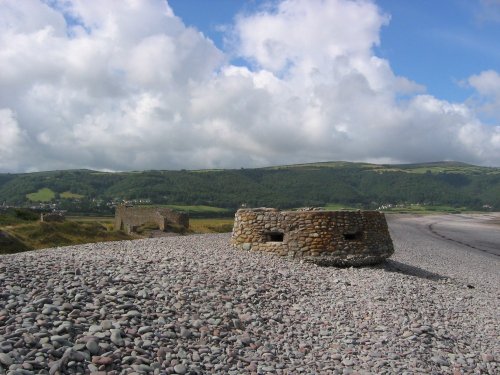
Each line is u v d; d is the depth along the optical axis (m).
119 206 44.56
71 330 7.45
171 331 8.37
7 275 9.38
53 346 6.84
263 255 17.52
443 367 9.19
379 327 10.58
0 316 7.38
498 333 11.88
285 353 8.80
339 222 17.66
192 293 10.48
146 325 8.38
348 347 9.45
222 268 13.48
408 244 39.69
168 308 9.30
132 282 10.44
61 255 13.80
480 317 13.20
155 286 10.41
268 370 7.93
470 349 10.40
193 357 7.75
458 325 12.05
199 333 8.66
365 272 16.66
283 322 10.30
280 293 12.09
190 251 17.55
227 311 9.97
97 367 6.73
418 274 20.16
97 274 10.59
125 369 6.82
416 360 9.18
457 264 29.38
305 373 8.15
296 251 17.42
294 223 17.66
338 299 12.43
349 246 17.70
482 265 30.55
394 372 8.57
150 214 42.81
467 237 55.62
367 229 18.28
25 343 6.75
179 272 12.09
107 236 31.59
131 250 17.86
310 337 9.77
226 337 8.84
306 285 13.34
